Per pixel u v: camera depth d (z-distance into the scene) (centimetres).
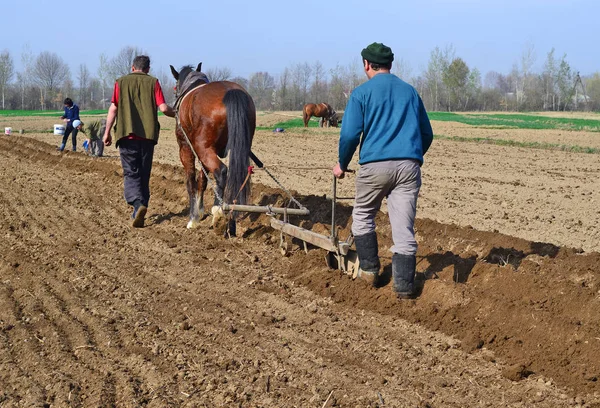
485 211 1131
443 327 582
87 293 695
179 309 644
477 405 447
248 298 677
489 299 593
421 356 529
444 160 2091
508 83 15475
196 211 987
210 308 645
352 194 1288
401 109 601
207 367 510
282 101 9931
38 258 831
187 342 560
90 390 474
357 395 459
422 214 1088
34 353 540
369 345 551
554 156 2259
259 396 461
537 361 504
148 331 582
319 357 528
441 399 455
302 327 595
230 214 906
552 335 526
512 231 959
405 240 619
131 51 10875
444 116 6031
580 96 11550
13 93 11381
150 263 810
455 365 511
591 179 1622
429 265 728
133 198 990
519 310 565
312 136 3272
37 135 3120
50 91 11556
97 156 1942
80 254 850
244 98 855
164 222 1050
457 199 1264
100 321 610
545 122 4772
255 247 873
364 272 663
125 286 718
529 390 467
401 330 585
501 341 541
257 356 529
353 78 9319
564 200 1268
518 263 725
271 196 1130
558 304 591
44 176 1583
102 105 10756
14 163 1862
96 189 1390
